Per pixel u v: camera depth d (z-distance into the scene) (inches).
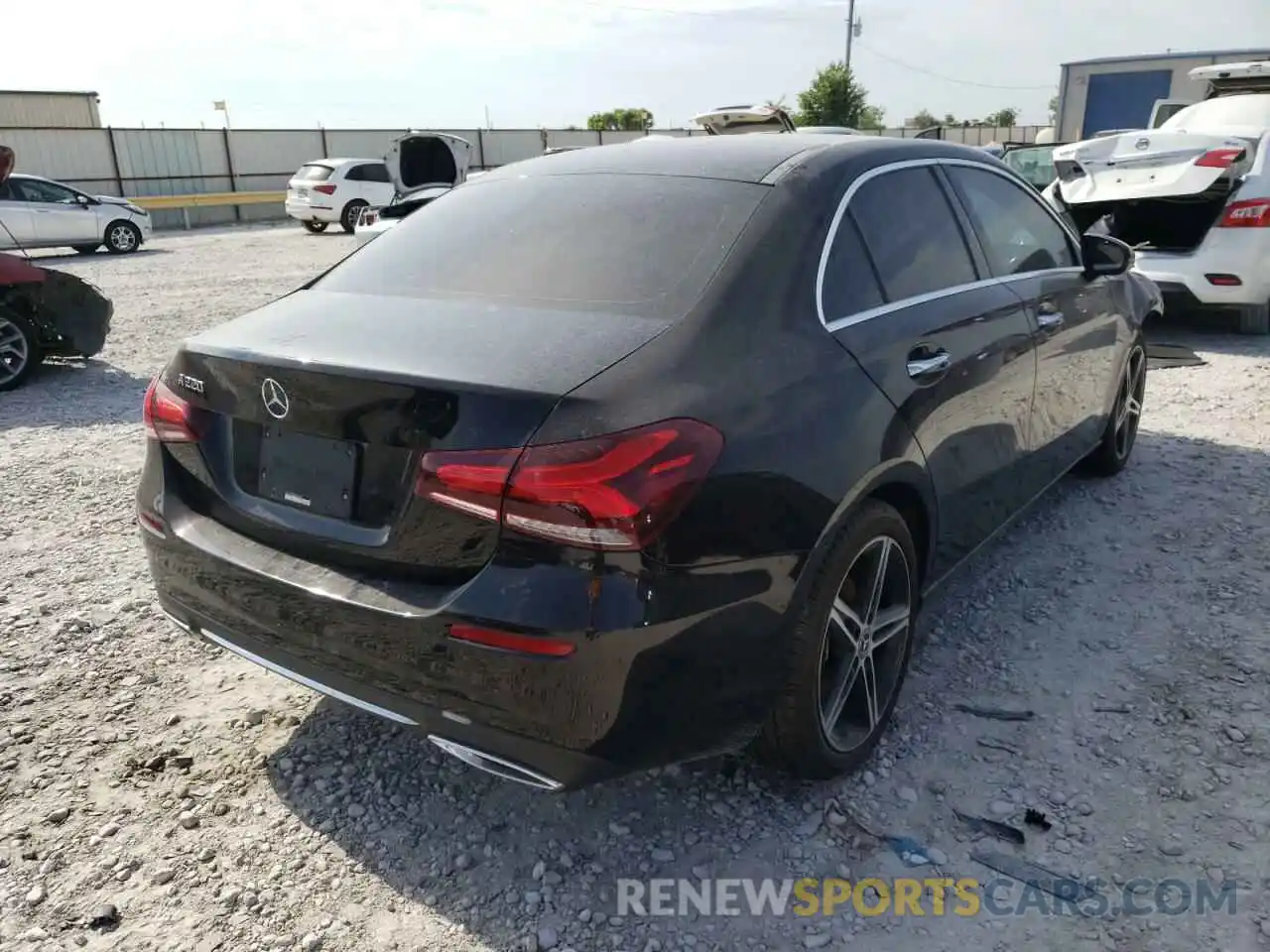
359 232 475.2
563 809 108.3
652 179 117.7
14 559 173.0
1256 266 307.3
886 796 108.9
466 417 84.1
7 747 118.3
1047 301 150.7
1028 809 105.8
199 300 494.3
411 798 110.3
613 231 109.7
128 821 106.3
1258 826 102.2
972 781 110.6
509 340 92.5
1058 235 166.2
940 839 102.3
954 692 127.7
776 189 110.2
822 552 96.3
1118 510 185.8
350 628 90.7
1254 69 397.4
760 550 89.8
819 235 107.7
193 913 94.0
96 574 166.6
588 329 93.9
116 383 321.4
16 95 1232.8
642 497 81.5
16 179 747.4
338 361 90.6
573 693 82.4
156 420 109.5
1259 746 114.8
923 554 121.3
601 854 101.7
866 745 112.0
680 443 84.3
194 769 115.2
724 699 90.2
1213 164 293.7
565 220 114.6
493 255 112.7
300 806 109.0
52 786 111.6
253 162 1294.3
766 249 103.0
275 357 94.4
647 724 85.4
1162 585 155.1
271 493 100.3
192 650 141.6
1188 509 185.0
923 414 113.0
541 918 93.5
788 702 98.7
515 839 104.0
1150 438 228.1
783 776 112.0
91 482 216.4
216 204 1170.6
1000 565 163.8
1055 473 165.2
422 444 86.2
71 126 1279.5
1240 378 277.1
